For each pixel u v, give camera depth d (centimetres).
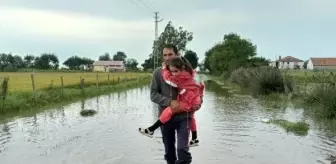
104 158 809
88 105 1950
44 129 1188
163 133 629
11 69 9162
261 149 897
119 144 942
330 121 1354
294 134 1095
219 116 1486
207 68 10688
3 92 1664
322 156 835
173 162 652
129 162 777
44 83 3622
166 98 594
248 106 1875
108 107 1850
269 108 1777
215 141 981
